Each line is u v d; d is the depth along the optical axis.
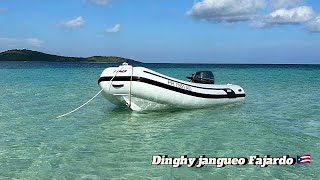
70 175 6.18
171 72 57.12
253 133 9.30
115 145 8.20
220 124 10.62
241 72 57.19
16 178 6.03
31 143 8.39
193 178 6.08
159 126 10.44
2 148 7.92
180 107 13.26
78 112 13.16
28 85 25.70
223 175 6.22
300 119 11.62
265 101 16.70
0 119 11.55
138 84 11.91
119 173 6.30
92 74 44.34
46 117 12.00
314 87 25.45
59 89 22.61
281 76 42.62
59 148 7.94
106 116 12.24
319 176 6.17
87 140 8.71
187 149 7.82
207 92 13.84
